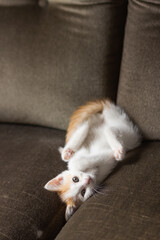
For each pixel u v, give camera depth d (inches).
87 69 43.1
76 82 43.6
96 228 30.9
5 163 40.6
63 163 41.1
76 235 30.9
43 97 44.9
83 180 37.7
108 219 31.4
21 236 33.1
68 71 43.6
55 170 39.8
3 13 46.2
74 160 39.6
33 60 44.7
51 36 44.0
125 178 35.1
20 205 35.1
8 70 45.8
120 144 38.5
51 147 42.9
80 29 42.9
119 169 37.4
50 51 44.0
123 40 43.1
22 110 46.4
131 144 40.2
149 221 30.4
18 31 45.2
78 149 41.3
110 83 43.5
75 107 44.3
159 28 38.4
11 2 47.2
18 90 45.8
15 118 47.4
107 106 42.1
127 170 36.2
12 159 41.1
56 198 37.7
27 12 45.4
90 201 34.7
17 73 45.5
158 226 29.9
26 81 45.3
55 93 44.4
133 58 39.8
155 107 38.8
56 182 37.7
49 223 35.6
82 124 42.2
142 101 39.5
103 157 39.5
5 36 45.6
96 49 42.6
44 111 45.4
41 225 34.7
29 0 47.0
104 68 42.9
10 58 45.5
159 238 28.9
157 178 34.2
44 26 44.3
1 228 33.0
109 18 42.0
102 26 42.2
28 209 35.0
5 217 34.0
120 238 29.5
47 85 44.5
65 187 38.4
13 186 37.1
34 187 37.2
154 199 32.2
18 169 39.4
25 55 44.9
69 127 42.8
